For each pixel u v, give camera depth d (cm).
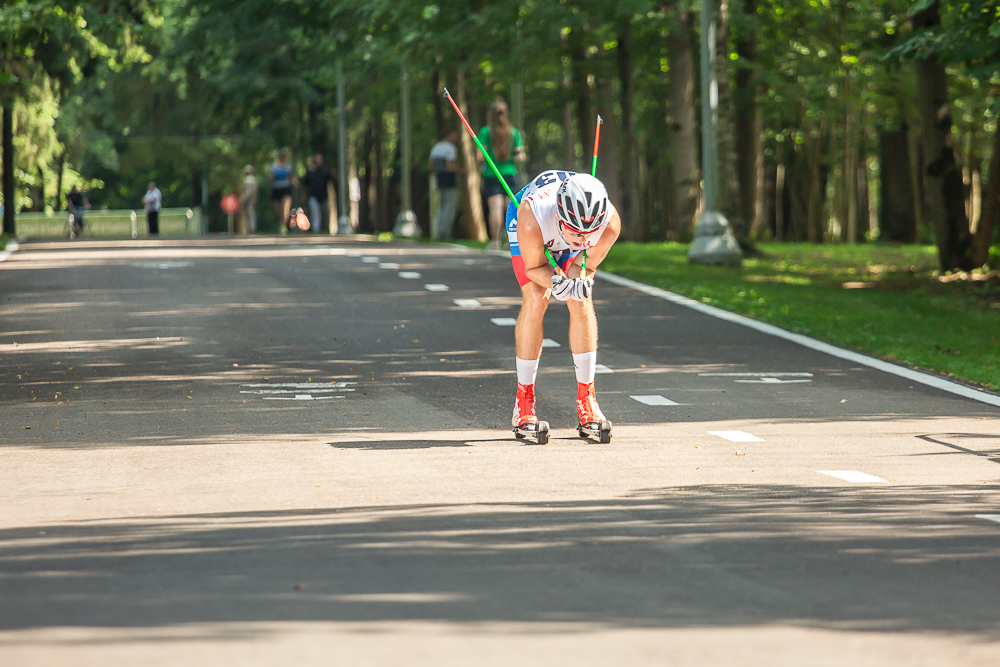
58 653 1220
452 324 4309
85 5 6975
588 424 2608
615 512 1938
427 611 1385
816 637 1312
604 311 4750
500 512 1928
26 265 6103
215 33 10688
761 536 1783
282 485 2138
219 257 6556
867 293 6125
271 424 2741
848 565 1627
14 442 2542
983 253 7288
